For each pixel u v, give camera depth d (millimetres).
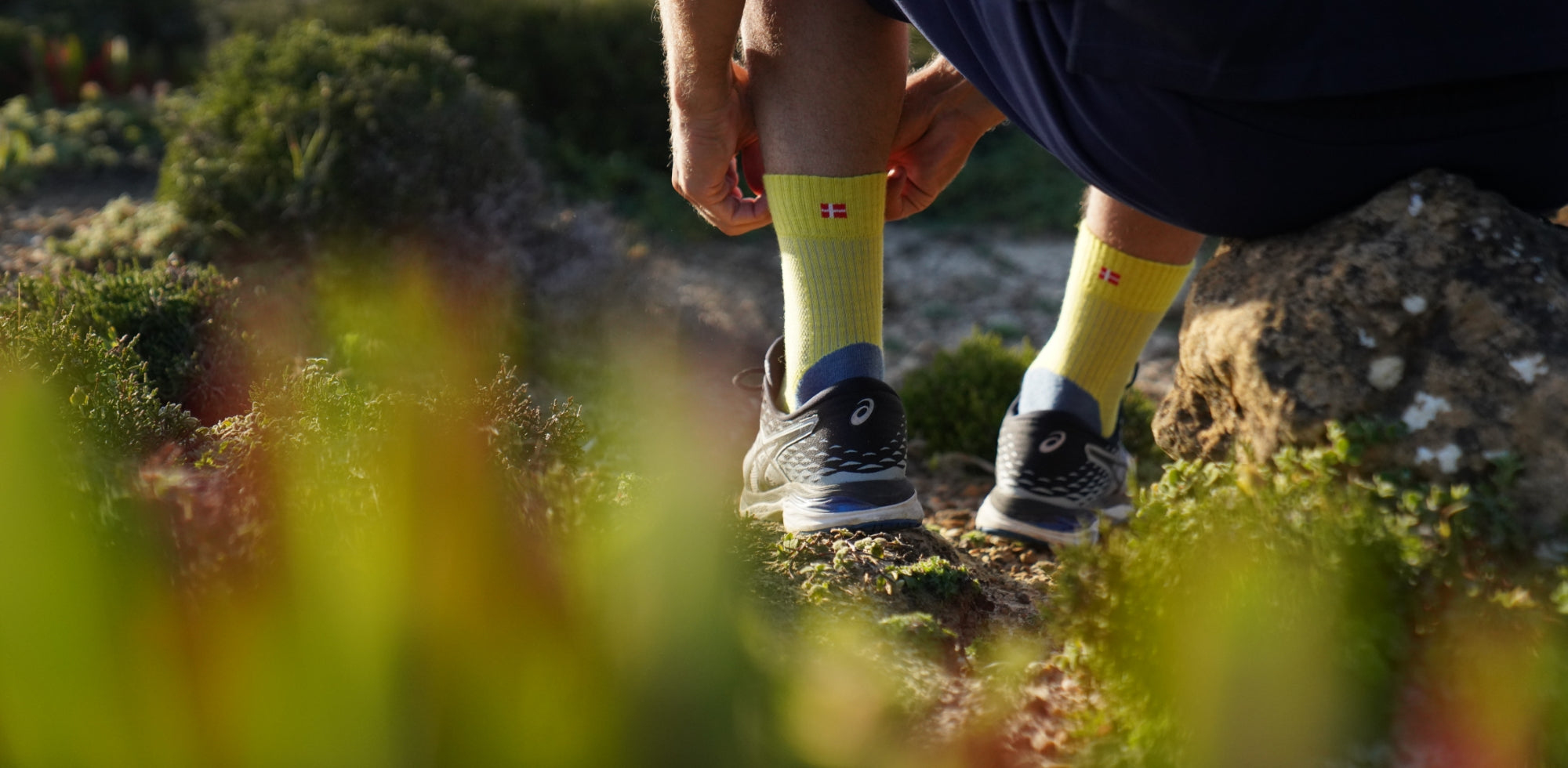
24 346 1825
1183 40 1428
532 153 8055
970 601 1871
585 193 8203
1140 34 1461
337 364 2729
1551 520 1282
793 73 1950
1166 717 998
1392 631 1117
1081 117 1587
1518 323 1376
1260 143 1475
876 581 1807
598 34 9094
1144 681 1100
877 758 664
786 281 2086
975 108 2275
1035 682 1379
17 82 9203
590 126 8984
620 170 8430
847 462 1997
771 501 2115
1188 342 1619
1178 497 1428
